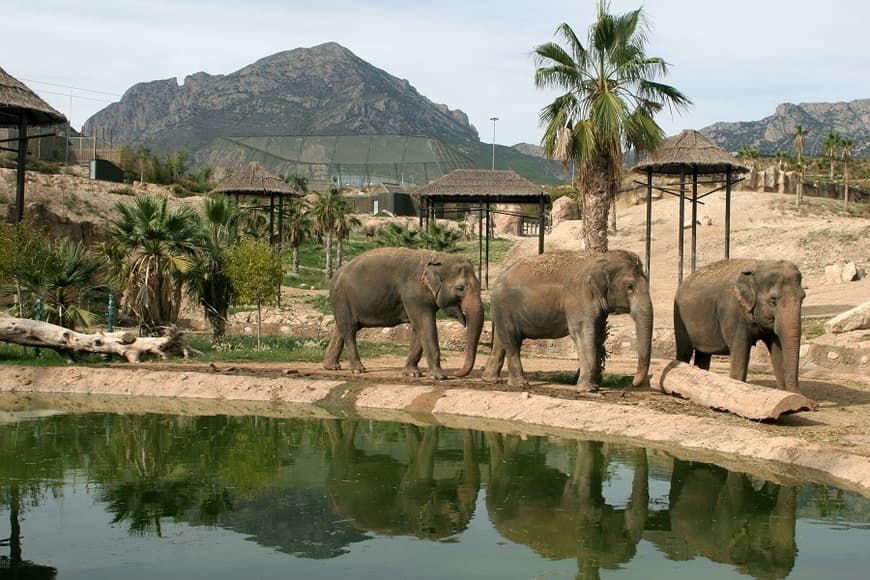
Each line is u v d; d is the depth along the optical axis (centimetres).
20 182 3422
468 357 1992
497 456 1418
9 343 2520
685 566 902
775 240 5647
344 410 1889
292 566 894
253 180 5397
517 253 6862
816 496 1160
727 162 3369
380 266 2077
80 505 1130
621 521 1065
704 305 1708
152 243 2705
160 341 2450
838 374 2073
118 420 1764
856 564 899
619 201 9012
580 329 1758
